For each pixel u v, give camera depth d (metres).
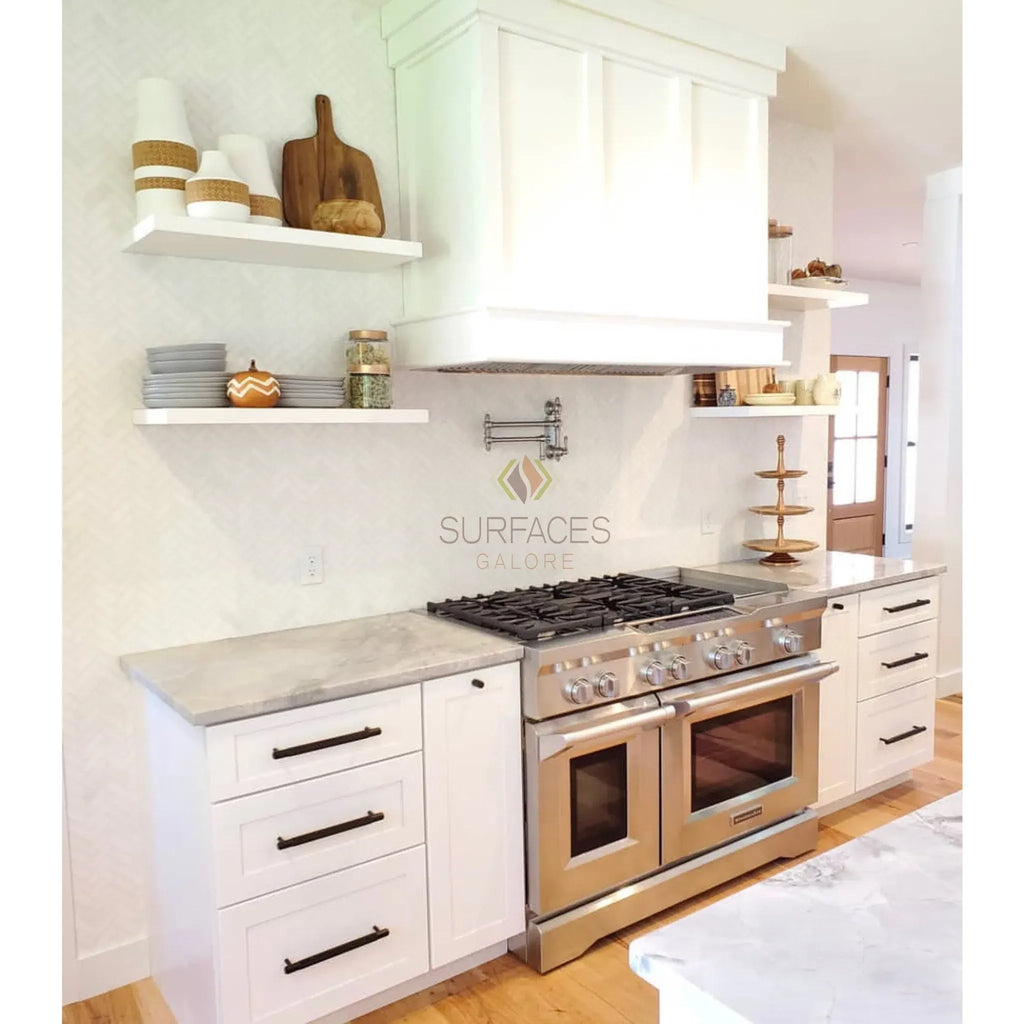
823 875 1.00
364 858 2.07
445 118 2.47
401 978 2.15
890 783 3.52
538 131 2.45
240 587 2.48
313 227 2.37
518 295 2.43
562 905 2.37
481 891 2.27
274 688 1.97
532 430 3.02
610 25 2.55
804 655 2.93
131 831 2.35
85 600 2.25
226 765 1.87
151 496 2.33
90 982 2.30
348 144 2.60
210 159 2.13
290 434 2.54
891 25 2.80
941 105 3.49
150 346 2.31
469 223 2.41
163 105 2.17
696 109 2.81
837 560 3.63
